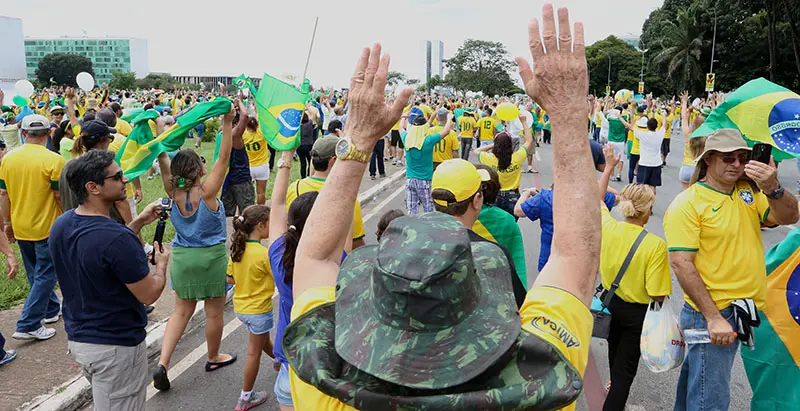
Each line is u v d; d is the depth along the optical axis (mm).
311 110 14633
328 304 1318
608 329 3506
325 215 1486
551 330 1175
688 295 3086
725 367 3105
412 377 1039
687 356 3297
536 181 14375
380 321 1108
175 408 4141
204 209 4320
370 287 1230
